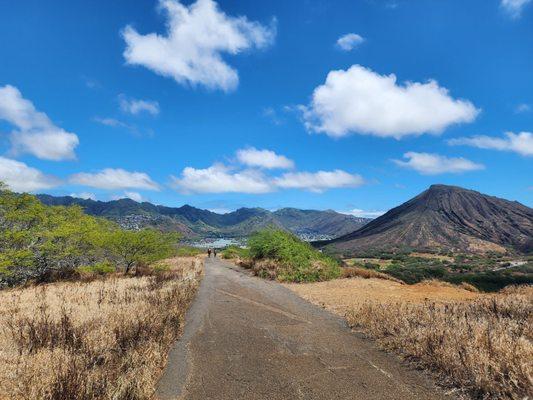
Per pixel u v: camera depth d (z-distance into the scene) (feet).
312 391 16.99
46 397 15.02
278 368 19.97
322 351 22.90
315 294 46.78
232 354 22.41
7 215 62.90
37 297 44.19
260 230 84.17
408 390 16.92
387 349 22.84
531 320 25.73
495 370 16.46
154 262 88.17
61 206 76.84
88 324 26.63
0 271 60.34
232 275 73.77
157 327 24.66
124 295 42.11
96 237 73.15
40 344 22.63
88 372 16.92
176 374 19.16
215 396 16.53
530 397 14.88
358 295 44.91
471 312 29.07
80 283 63.77
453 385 17.13
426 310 28.53
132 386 15.71
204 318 32.89
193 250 197.67
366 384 17.69
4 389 16.26
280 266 69.10
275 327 29.30
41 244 67.97
